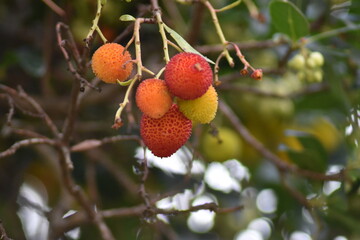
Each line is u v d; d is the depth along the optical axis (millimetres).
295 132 677
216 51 652
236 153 730
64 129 565
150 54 715
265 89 735
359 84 696
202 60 463
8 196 738
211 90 476
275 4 601
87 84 491
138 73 461
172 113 478
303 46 637
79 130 720
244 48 673
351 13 691
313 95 747
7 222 720
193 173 703
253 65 729
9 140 734
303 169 676
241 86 717
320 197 671
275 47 716
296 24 616
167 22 680
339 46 701
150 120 478
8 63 693
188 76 457
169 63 463
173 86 460
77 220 669
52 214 674
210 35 701
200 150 727
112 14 641
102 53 468
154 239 716
